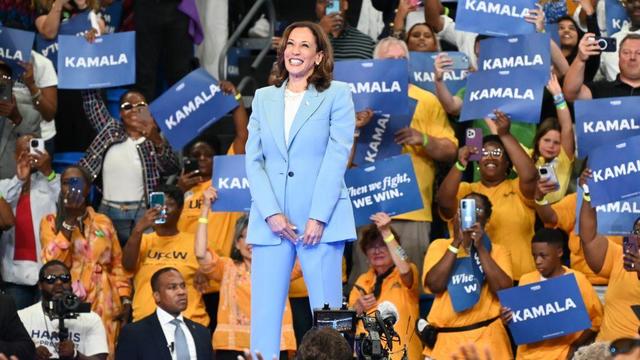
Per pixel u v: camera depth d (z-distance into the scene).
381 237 13.35
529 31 13.39
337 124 9.60
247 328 13.41
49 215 13.96
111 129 15.16
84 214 14.00
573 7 16.42
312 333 7.54
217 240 14.31
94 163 15.10
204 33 17.81
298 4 18.62
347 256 14.70
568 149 14.10
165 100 14.14
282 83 9.86
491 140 13.80
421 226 14.19
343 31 15.75
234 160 13.54
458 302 12.88
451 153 14.18
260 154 9.68
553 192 14.00
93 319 12.97
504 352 12.85
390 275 13.37
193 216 14.55
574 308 12.48
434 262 13.15
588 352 8.96
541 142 14.09
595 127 13.17
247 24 16.78
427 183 14.34
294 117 9.60
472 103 13.47
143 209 15.02
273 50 18.03
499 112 13.34
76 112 16.44
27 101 15.24
